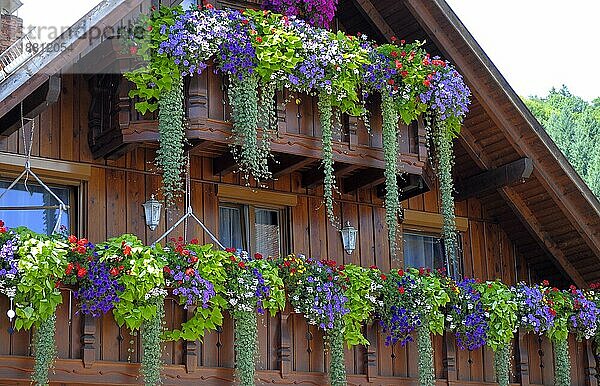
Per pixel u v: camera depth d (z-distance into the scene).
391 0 12.75
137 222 11.44
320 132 11.63
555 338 12.89
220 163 11.92
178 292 10.05
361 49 11.70
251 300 10.42
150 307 9.80
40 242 9.36
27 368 9.38
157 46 10.62
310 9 12.38
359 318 11.31
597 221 13.49
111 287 9.68
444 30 12.59
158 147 11.55
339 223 12.84
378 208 13.24
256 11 12.20
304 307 10.96
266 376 10.75
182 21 10.73
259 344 10.82
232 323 10.73
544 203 13.74
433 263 13.91
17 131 10.91
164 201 11.64
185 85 10.94
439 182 13.59
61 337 9.71
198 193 11.90
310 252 12.52
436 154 12.56
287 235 12.47
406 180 12.83
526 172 13.15
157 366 9.79
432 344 12.17
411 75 11.95
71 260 9.61
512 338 12.80
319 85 11.33
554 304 12.88
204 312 10.26
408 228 13.73
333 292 11.08
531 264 14.78
